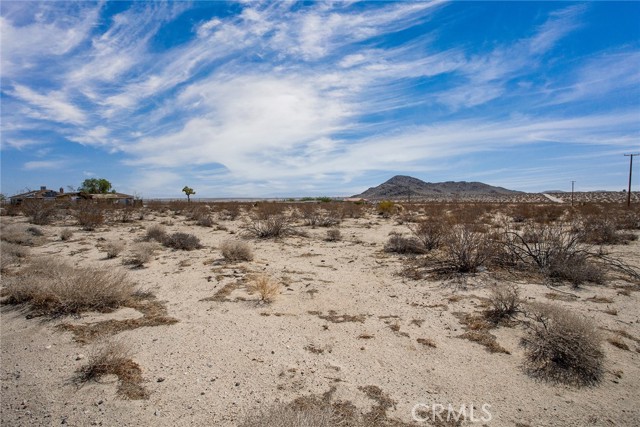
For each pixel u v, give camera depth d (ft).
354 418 10.44
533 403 11.27
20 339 15.40
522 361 13.80
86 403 11.01
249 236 50.65
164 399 11.25
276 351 14.67
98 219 62.03
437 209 100.12
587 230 36.42
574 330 13.61
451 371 13.19
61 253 35.94
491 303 19.95
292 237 50.03
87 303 18.78
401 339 15.93
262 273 27.86
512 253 29.45
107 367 12.78
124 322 17.44
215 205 135.64
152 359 13.82
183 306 20.01
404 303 20.79
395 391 11.89
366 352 14.69
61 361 13.53
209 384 12.13
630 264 29.86
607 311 18.79
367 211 118.11
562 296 21.54
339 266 30.89
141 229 59.57
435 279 25.88
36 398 11.24
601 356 13.52
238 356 14.17
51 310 18.34
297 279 26.17
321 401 11.23
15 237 40.81
